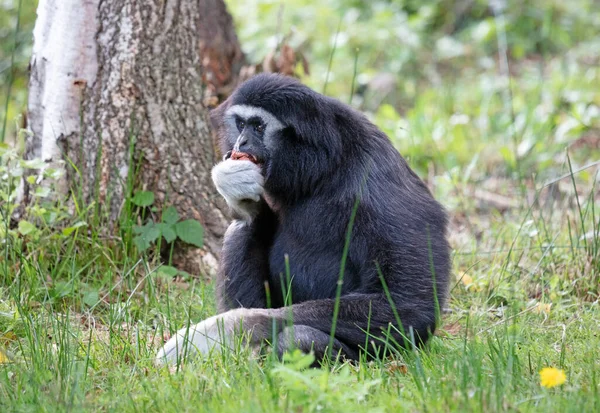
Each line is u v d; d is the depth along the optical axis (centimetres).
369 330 959
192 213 1298
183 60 1291
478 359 858
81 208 1247
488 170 1888
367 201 994
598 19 2833
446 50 2631
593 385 815
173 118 1284
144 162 1269
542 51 2684
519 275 1248
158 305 1109
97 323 1094
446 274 1005
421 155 1945
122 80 1240
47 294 1065
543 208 1600
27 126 1285
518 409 766
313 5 2747
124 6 1232
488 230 1492
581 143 1984
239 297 1073
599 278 1220
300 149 1007
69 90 1237
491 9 2812
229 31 1795
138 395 827
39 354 917
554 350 984
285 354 780
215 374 861
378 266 952
